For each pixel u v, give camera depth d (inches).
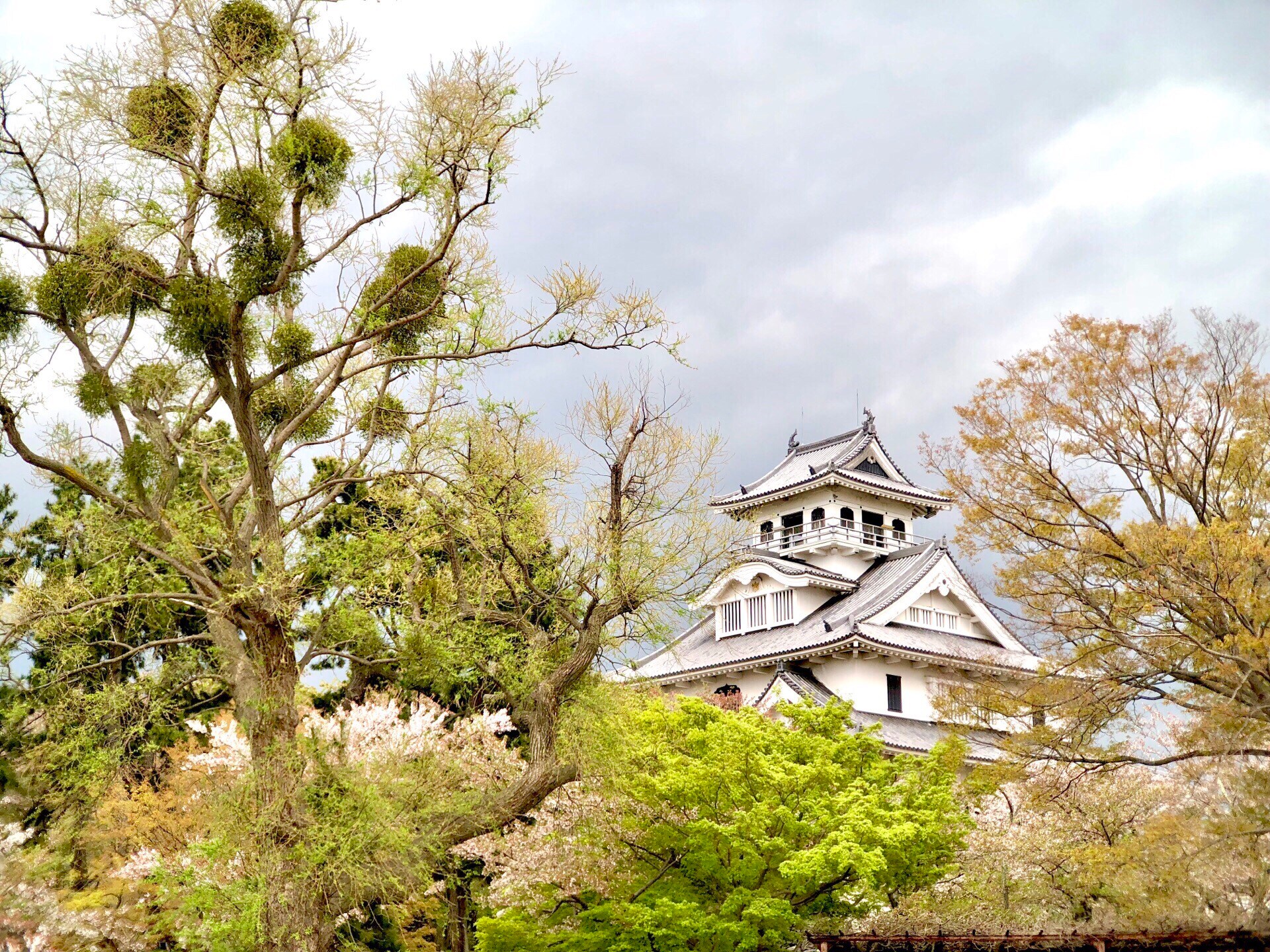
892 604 1531.7
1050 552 697.0
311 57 619.2
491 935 716.0
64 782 696.4
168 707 736.3
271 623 636.1
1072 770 705.6
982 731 741.9
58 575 745.6
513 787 668.7
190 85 619.5
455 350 674.8
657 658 1738.4
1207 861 596.1
